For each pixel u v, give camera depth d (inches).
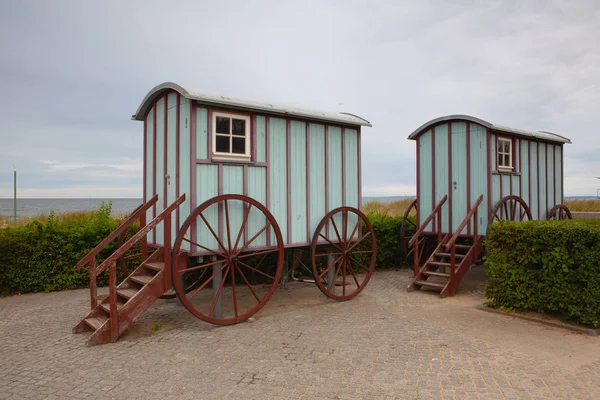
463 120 402.9
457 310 299.9
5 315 293.7
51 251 368.8
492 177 387.9
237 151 285.0
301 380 179.6
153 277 263.0
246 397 164.9
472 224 391.5
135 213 290.4
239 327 260.7
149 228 246.7
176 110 278.8
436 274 364.5
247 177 287.4
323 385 174.4
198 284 382.3
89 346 226.7
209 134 269.3
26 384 178.9
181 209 268.8
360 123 350.3
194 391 170.7
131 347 225.1
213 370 191.9
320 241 326.0
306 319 277.3
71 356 211.9
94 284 262.8
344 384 174.9
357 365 194.9
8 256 354.0
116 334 234.8
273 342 230.1
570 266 254.5
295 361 201.2
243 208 284.8
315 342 228.8
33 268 361.7
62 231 375.9
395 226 497.0
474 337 234.8
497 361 197.5
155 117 310.5
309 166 324.2
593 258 239.3
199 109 266.2
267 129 299.0
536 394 163.0
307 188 322.3
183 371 191.2
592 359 199.2
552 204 478.3
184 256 261.1
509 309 283.6
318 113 326.3
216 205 272.4
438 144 424.8
